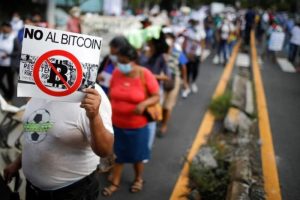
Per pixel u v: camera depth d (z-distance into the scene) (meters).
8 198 2.97
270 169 4.25
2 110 3.14
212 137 5.59
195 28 8.38
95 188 2.30
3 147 3.12
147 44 4.65
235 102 7.13
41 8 16.22
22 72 1.84
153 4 34.12
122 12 26.41
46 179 2.13
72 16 11.08
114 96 3.64
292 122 6.29
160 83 4.64
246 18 17.19
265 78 10.19
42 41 1.82
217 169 4.36
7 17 15.65
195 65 8.30
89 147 2.13
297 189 3.87
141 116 3.65
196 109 7.21
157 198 3.85
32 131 2.09
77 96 1.88
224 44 12.55
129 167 4.52
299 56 14.62
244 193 3.49
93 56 1.88
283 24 21.67
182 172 4.44
